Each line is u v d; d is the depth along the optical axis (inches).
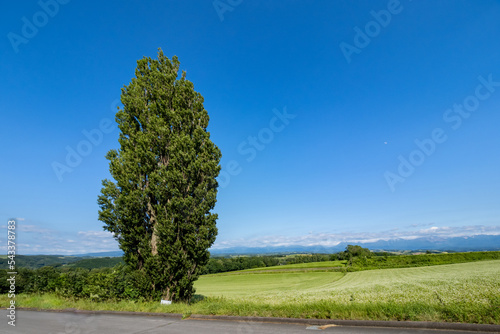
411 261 2871.6
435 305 370.9
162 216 590.9
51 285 738.2
